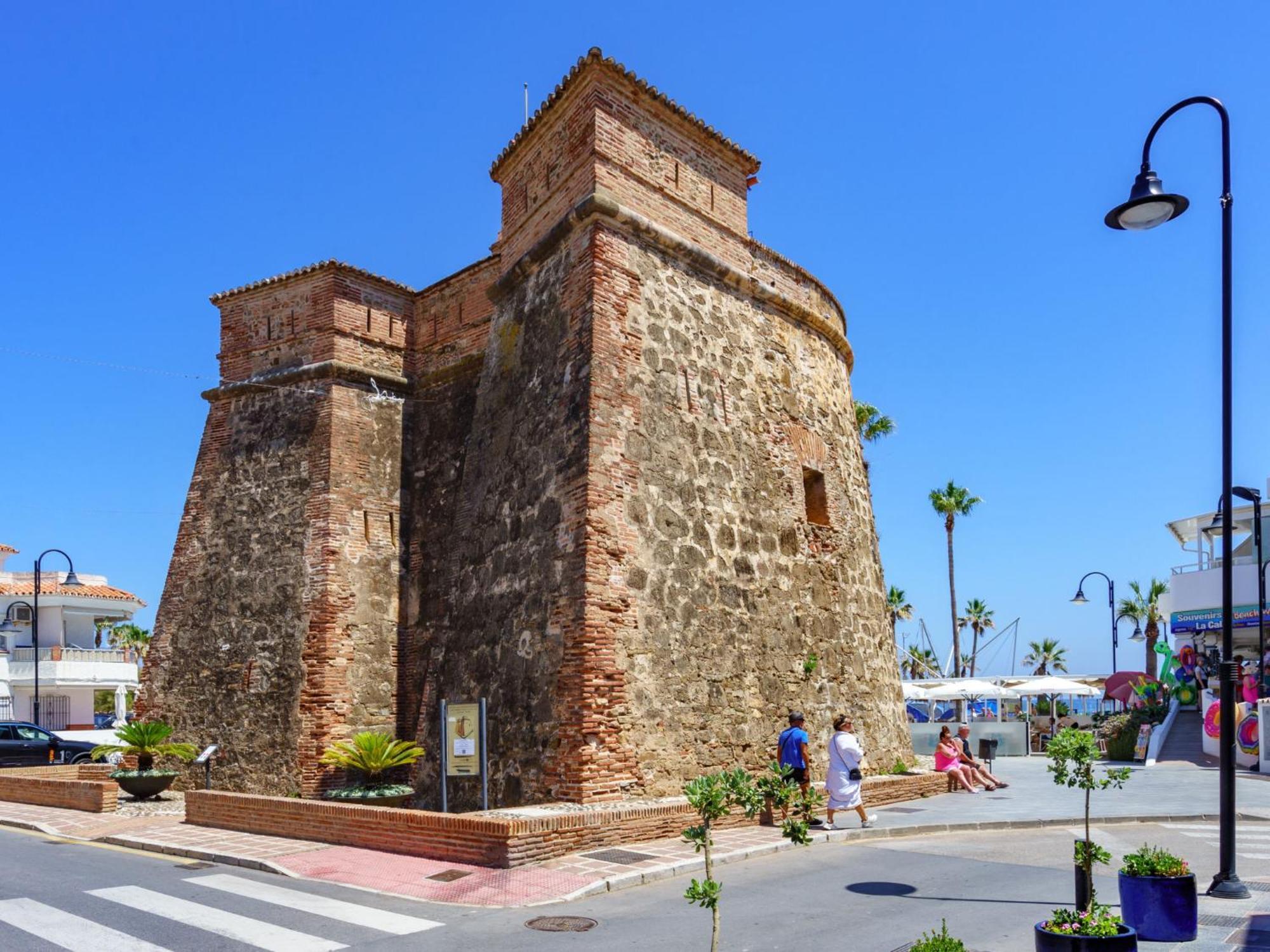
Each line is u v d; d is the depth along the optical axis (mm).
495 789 15711
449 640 18328
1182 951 8234
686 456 17234
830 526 20641
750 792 7027
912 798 18750
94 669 44938
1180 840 14156
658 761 15086
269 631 20500
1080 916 7469
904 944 8625
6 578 47500
